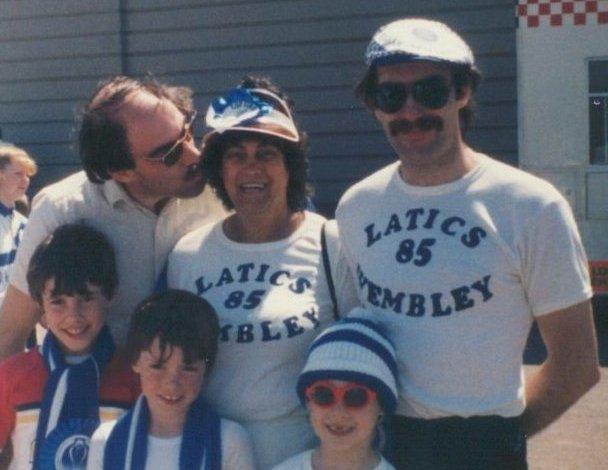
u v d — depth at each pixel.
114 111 2.64
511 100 8.52
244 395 2.49
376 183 2.45
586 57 7.32
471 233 2.27
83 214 2.81
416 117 2.29
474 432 2.29
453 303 2.27
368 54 2.34
